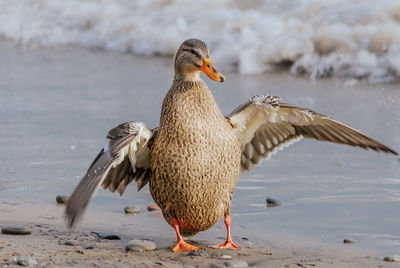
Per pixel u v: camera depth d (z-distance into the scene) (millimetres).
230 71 20422
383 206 10414
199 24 23578
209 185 8664
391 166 12320
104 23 26750
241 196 11320
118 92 18453
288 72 19812
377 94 16906
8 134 14992
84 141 14320
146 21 25281
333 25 19906
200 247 8984
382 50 18516
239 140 9906
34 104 17484
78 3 29203
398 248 8781
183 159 8555
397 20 19656
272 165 12891
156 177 8867
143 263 7848
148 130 8867
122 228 9898
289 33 20750
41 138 14641
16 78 20750
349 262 8195
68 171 12578
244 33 21344
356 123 14539
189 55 9008
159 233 9695
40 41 26828
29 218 10141
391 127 14141
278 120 9617
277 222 10055
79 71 21547
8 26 28484
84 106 17078
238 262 7859
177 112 8617
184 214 8922
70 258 7891
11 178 12258
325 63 19094
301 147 13953
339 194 11078
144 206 11102
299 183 11750
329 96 16984
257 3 24031
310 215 10242
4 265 7418
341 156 13180
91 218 10422
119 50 24734
